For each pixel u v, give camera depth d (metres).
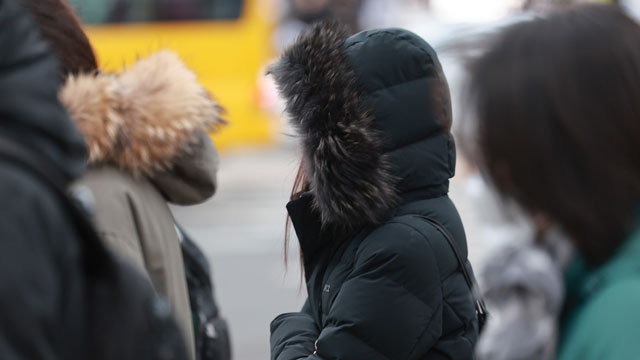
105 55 31.22
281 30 34.12
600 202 2.96
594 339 2.88
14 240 3.01
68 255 3.19
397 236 5.32
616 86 3.00
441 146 5.68
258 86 30.22
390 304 5.23
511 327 3.13
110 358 3.28
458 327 5.48
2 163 3.12
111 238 5.07
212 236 24.23
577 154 2.97
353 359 5.26
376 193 5.34
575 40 3.05
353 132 5.35
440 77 5.44
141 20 31.27
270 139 30.45
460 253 5.57
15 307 2.96
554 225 3.05
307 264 5.95
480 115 3.09
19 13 3.32
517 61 3.07
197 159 5.64
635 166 2.99
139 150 5.15
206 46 30.84
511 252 3.24
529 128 3.00
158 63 5.41
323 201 5.49
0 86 3.19
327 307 5.61
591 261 3.05
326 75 5.50
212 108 5.58
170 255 5.48
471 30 3.28
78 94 5.03
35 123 3.22
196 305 6.29
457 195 20.16
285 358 5.64
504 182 3.10
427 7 36.59
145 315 3.41
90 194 5.09
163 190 5.68
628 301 2.87
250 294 18.41
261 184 31.19
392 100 5.54
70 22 5.38
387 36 5.60
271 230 24.64
